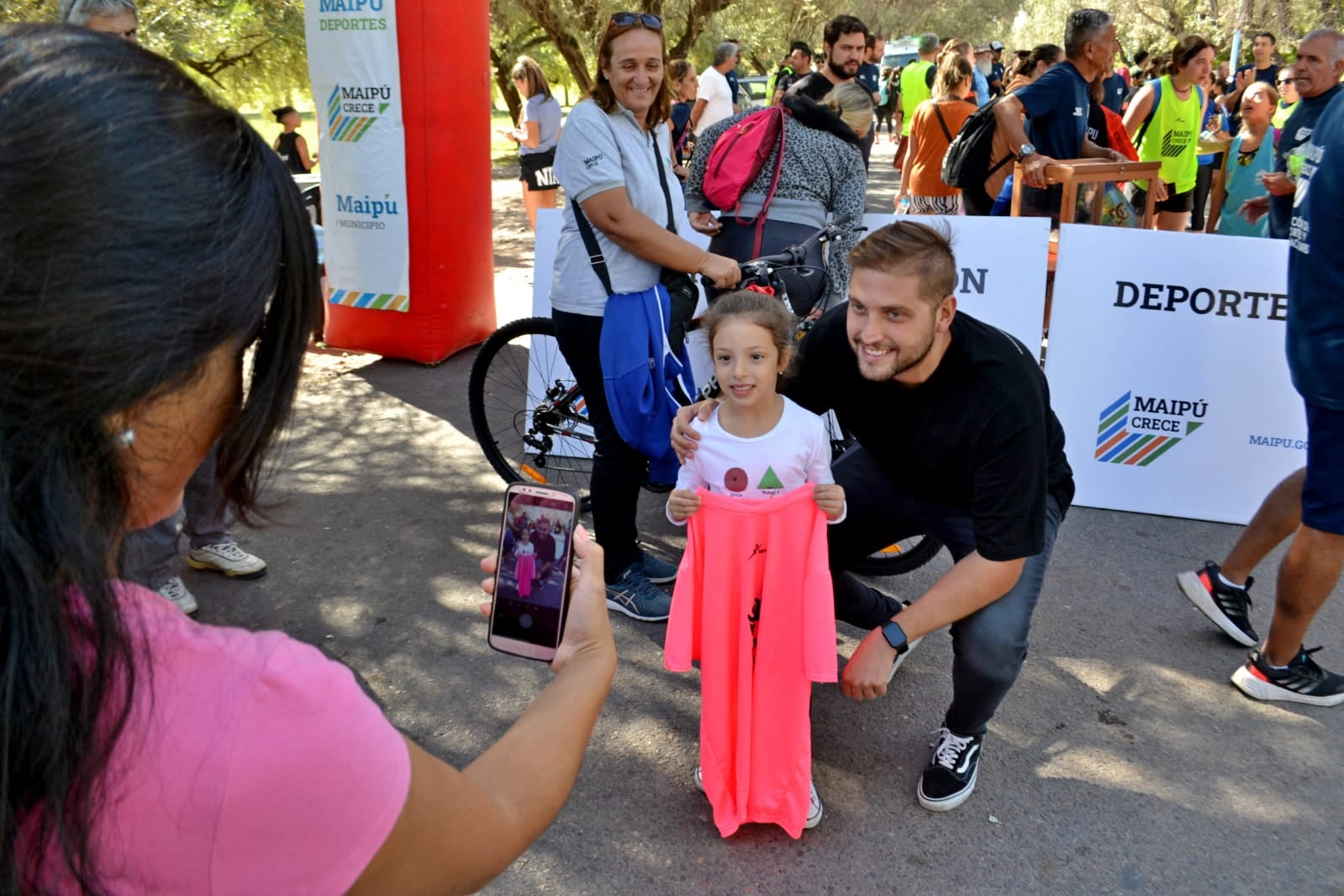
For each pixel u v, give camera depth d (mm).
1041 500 2129
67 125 530
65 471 539
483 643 3152
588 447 4504
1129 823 2410
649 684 2963
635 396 3010
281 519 3936
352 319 5770
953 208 6961
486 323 6023
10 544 515
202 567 3486
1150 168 4586
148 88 580
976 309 4219
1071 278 4082
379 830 656
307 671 639
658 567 3477
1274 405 3930
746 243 3766
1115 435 4086
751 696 2244
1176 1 20922
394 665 3031
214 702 602
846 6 16484
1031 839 2361
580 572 1090
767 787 2303
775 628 2215
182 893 611
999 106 5047
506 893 2201
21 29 583
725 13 15344
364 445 4676
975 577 2152
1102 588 3504
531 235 10148
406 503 4113
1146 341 4027
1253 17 17297
